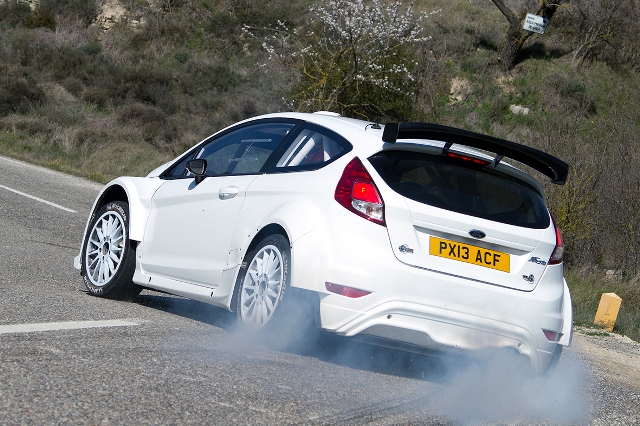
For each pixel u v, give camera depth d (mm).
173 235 15891
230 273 14102
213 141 16844
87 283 17391
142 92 86062
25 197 37094
